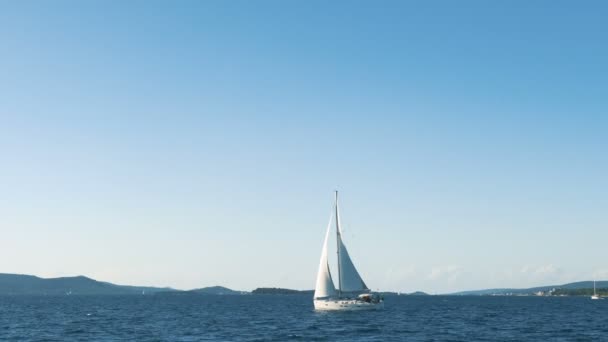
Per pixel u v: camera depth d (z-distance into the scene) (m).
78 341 77.12
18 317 133.88
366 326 99.56
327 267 124.44
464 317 133.12
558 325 106.31
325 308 125.50
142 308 197.75
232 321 117.88
